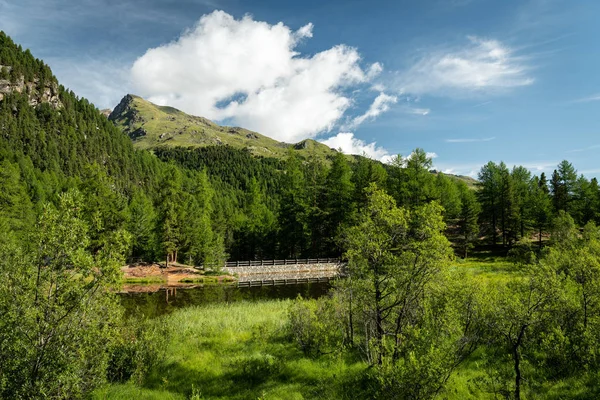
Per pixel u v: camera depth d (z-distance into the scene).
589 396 8.66
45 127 139.62
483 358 11.95
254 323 20.36
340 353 12.87
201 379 12.31
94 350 9.56
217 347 15.89
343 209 56.03
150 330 14.67
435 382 7.97
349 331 14.71
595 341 10.30
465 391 9.72
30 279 8.18
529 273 10.40
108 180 44.22
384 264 11.72
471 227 56.34
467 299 10.96
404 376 8.02
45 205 8.59
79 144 141.00
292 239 59.84
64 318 8.44
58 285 8.46
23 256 8.44
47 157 121.25
